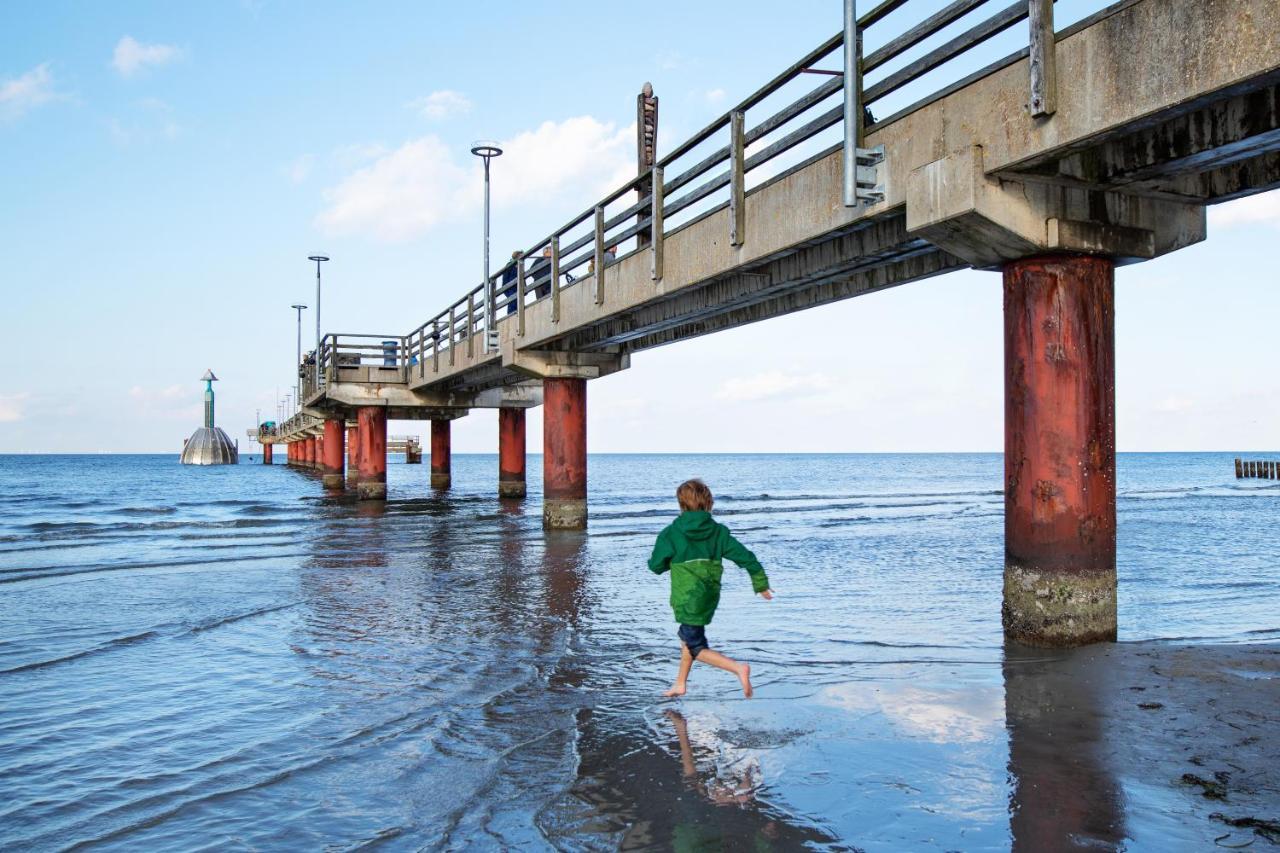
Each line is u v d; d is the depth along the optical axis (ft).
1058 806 16.26
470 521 91.40
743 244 41.68
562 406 75.20
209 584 49.11
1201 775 17.58
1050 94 24.91
